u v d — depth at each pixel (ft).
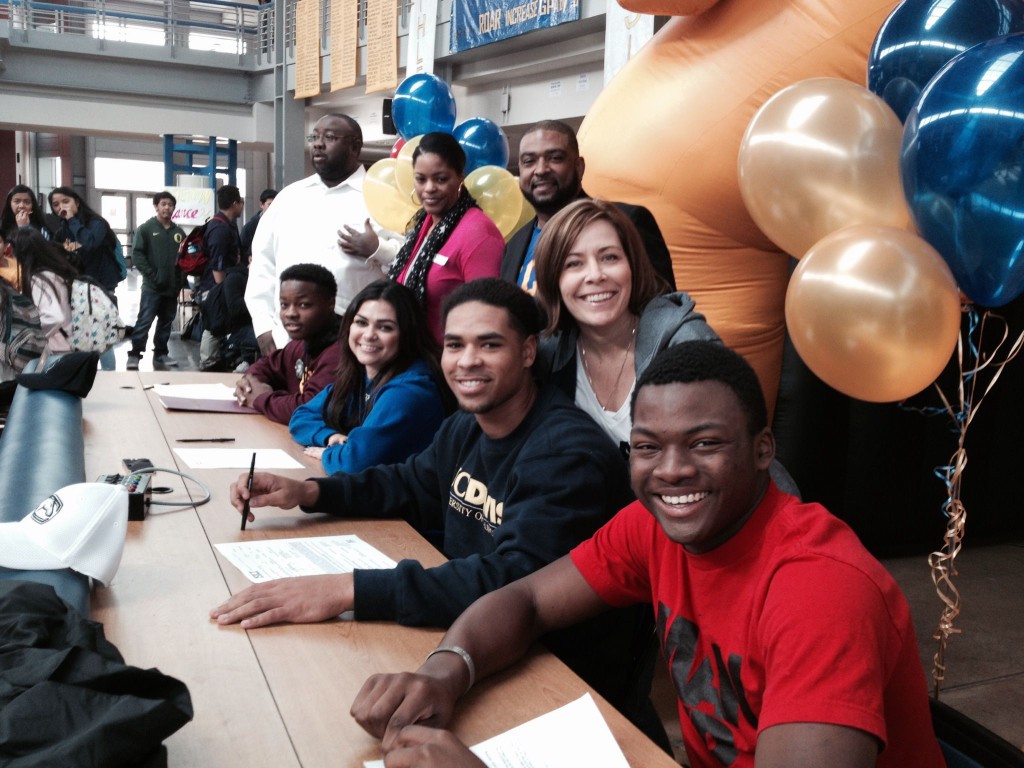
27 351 11.55
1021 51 4.87
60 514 4.40
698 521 3.41
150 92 40.06
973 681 8.62
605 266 5.63
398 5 29.43
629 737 3.46
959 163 4.93
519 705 3.70
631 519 4.12
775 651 3.06
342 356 7.79
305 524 5.73
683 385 3.39
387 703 3.37
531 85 27.40
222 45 50.65
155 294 26.48
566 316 5.95
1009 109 4.76
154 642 4.02
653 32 14.39
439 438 5.83
